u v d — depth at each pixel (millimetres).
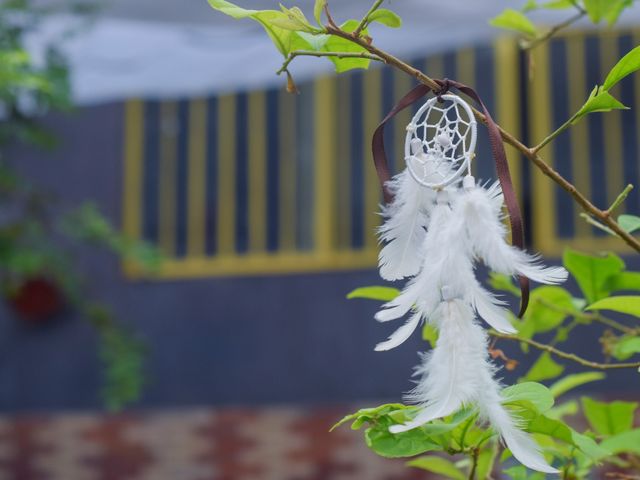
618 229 2787
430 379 2207
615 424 3617
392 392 9680
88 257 10633
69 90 8469
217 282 10352
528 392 2426
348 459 9719
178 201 10508
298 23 2680
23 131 9273
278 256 10211
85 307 10008
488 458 3420
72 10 8078
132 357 9820
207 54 8766
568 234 9148
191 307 10383
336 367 9898
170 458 10203
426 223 2422
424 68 9617
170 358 10367
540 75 9273
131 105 10625
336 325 9945
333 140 10047
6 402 10711
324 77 10055
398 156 9727
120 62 8867
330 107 10070
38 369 10672
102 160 10656
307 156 10172
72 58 8875
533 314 3717
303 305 10070
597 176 9148
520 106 9328
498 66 9367
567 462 3104
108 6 8008
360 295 3258
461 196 2254
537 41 3932
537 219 9219
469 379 2172
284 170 10234
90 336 10555
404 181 2451
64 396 10578
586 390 8602
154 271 9914
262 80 8789
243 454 10039
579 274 3580
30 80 7488
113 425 10398
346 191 10008
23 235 10305
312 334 10008
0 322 10789
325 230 10047
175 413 10266
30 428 10586
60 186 10719
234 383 10195
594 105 2637
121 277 10555
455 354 2188
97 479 10359
